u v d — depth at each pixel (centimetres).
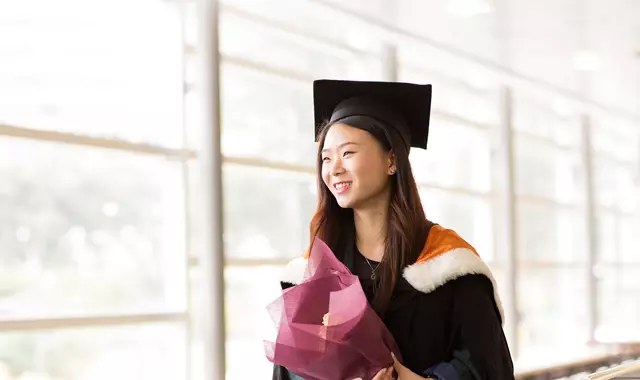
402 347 226
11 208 449
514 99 968
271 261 597
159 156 514
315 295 222
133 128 501
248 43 591
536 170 1012
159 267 520
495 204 894
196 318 527
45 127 452
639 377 309
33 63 447
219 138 530
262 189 600
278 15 610
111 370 484
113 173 495
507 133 895
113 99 489
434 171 809
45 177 462
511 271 890
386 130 234
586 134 1080
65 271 473
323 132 241
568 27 685
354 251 239
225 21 576
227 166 576
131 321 483
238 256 581
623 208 1240
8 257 449
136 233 508
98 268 488
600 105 1026
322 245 225
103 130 482
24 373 452
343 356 214
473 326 223
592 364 599
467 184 859
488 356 221
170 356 515
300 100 632
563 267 1040
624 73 854
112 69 488
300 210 626
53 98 455
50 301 466
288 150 620
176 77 526
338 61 678
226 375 533
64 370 465
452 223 834
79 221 479
